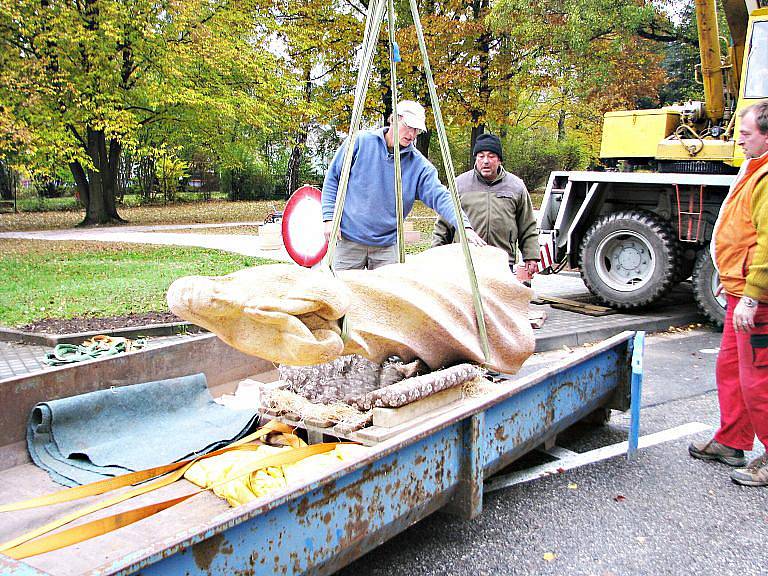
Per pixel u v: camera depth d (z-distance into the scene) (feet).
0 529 8.48
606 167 29.89
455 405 11.36
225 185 127.65
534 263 18.65
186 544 5.82
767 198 11.07
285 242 17.69
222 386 13.84
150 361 12.36
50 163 64.34
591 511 11.32
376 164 15.11
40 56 56.90
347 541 7.75
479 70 69.00
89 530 7.95
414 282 11.66
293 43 73.00
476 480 9.89
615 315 27.07
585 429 15.24
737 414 12.84
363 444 9.86
